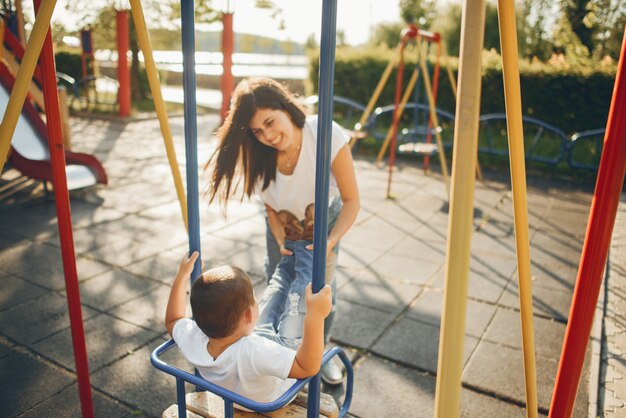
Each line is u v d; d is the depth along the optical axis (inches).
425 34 224.8
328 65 45.6
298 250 85.3
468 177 39.3
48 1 54.5
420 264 164.7
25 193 226.2
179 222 197.9
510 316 131.3
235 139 78.8
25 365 107.0
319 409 60.8
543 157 307.4
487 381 104.2
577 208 232.7
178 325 63.9
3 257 160.9
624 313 131.7
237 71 878.4
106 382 102.1
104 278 148.2
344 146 80.0
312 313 52.7
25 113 239.5
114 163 291.6
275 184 83.6
